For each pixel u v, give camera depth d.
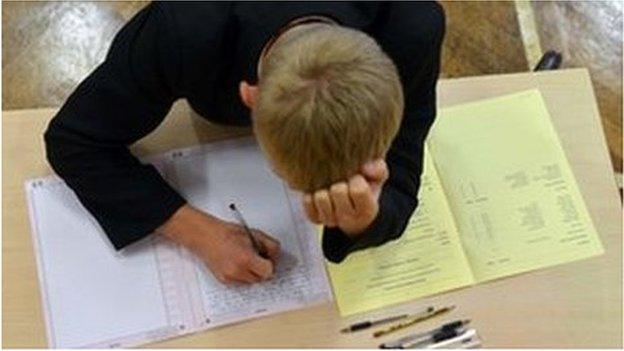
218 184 1.08
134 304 1.01
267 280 1.03
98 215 1.03
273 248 1.04
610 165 1.11
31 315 1.00
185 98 1.03
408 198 1.01
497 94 1.13
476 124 1.12
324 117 0.70
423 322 1.02
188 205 1.05
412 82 0.97
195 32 0.90
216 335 1.01
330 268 1.04
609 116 1.73
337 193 0.78
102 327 1.00
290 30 0.81
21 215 1.04
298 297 1.03
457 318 1.02
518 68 1.75
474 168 1.10
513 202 1.08
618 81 1.76
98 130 1.00
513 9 1.79
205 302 1.02
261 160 1.09
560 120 1.13
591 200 1.09
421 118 1.02
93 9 1.72
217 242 1.03
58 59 1.68
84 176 1.01
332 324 1.02
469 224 1.07
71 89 1.66
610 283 1.05
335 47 0.72
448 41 1.76
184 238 1.04
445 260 1.05
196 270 1.04
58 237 1.03
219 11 0.90
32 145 1.07
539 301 1.03
